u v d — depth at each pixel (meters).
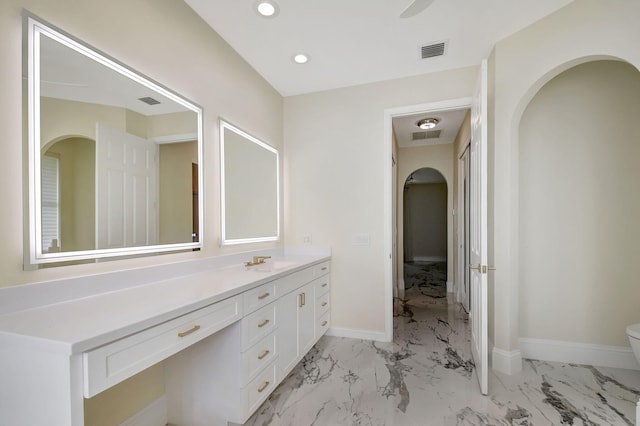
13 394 0.89
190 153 1.88
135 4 1.52
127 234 1.48
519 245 2.52
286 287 2.03
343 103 3.00
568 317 2.41
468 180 3.62
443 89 2.69
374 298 2.87
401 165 5.18
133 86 1.50
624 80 2.29
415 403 1.84
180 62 1.80
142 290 1.40
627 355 2.26
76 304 1.16
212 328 1.31
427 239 8.70
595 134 2.36
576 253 2.39
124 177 1.46
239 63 2.42
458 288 4.30
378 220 2.88
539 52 2.06
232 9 1.89
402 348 2.67
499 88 2.27
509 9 1.93
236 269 2.05
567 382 2.08
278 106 3.09
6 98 1.04
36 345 0.82
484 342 1.92
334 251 3.00
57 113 1.18
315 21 2.01
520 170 2.52
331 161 3.04
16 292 1.04
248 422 1.67
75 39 1.23
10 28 1.04
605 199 2.34
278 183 3.08
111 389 1.40
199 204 1.94
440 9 1.91
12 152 1.05
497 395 1.92
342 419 1.70
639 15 1.62
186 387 1.62
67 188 1.21
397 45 2.30
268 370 1.77
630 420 1.67
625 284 2.29
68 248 1.21
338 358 2.47
